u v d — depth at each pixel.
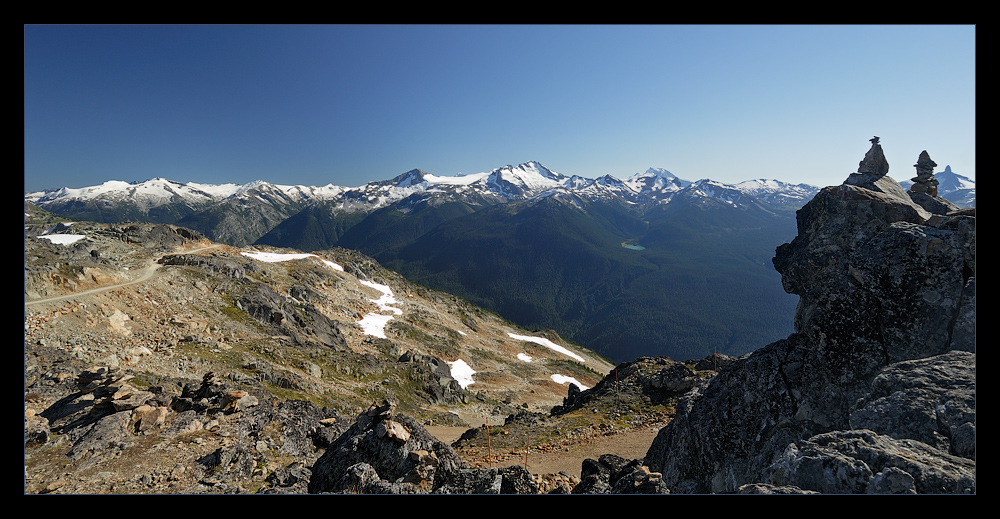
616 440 31.45
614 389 44.91
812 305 15.12
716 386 17.30
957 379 10.58
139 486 15.86
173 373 38.72
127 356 38.38
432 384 75.31
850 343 13.79
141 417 20.06
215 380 25.17
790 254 19.08
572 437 33.12
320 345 71.38
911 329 13.19
